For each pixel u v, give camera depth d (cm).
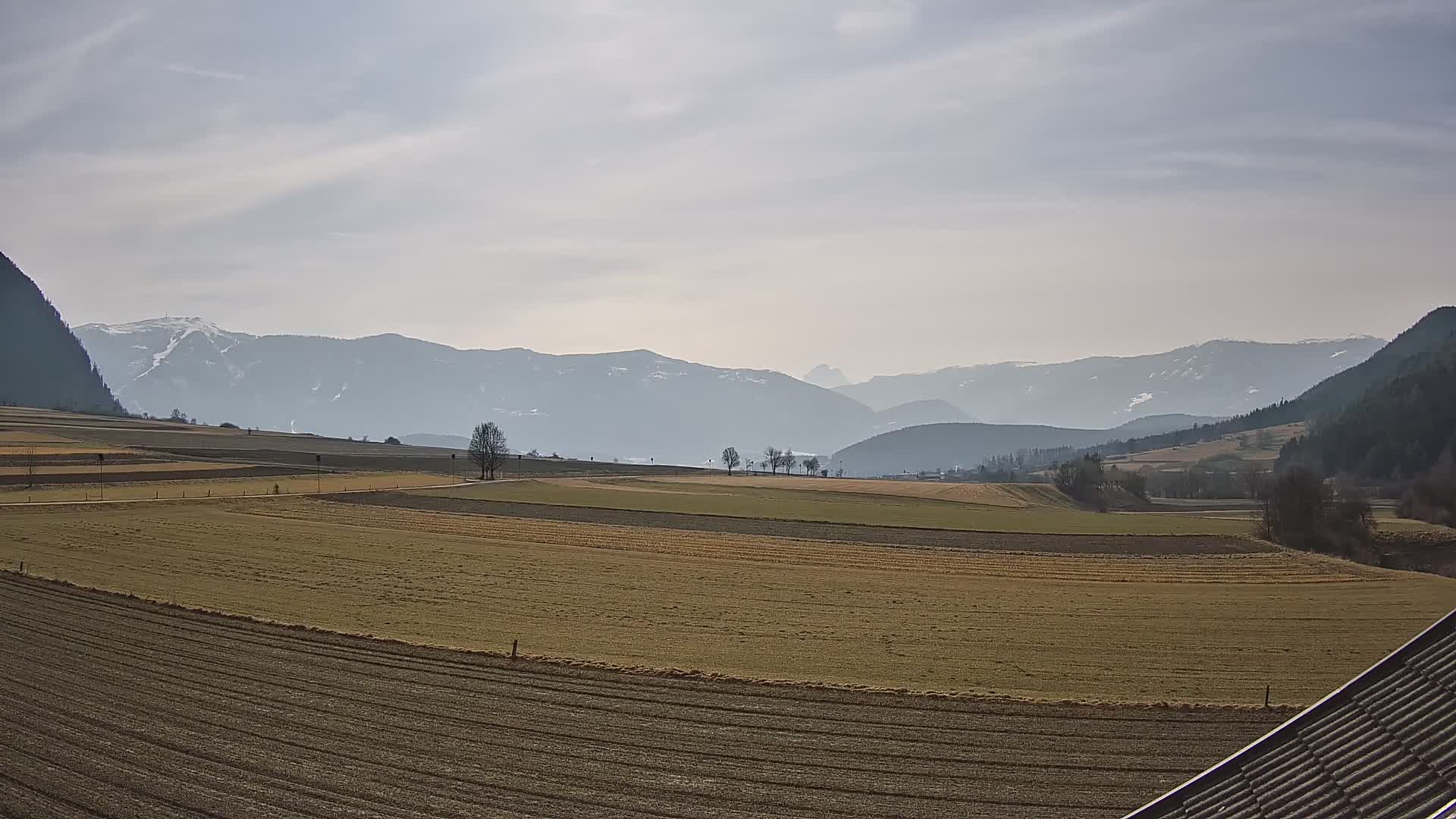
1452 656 1391
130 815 2330
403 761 2750
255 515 9181
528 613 4984
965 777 2734
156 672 3597
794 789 2620
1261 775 1450
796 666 3969
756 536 8731
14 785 2491
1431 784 1244
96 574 5675
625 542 8094
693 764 2788
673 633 4566
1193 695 3594
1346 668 4047
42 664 3666
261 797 2469
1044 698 3500
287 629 4344
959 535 9125
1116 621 5031
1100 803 2556
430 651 4031
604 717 3209
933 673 3884
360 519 9219
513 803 2481
